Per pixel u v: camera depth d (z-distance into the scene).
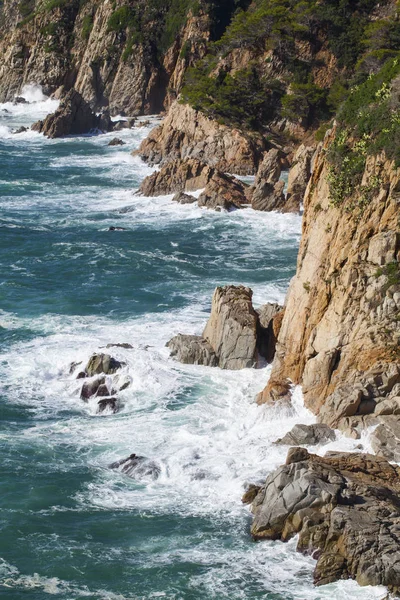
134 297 67.06
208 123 130.75
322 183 50.78
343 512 34.41
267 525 35.91
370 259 45.56
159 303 65.56
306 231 51.94
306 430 42.09
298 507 35.47
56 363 53.88
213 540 36.06
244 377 51.34
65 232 87.75
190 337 54.94
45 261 76.69
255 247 83.00
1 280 70.81
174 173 105.12
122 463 42.12
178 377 51.31
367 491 35.84
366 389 42.69
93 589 33.53
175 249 81.31
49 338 58.00
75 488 40.16
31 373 52.84
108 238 85.38
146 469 41.31
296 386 47.44
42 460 42.69
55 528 37.16
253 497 38.53
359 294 45.38
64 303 65.25
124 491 40.00
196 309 64.12
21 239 84.12
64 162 128.25
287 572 33.81
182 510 38.25
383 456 39.78
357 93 52.72
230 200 98.31
